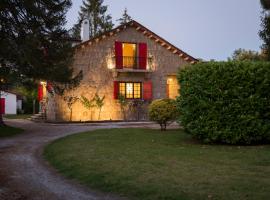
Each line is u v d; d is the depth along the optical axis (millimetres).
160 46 30750
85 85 28188
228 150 12359
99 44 28734
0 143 15867
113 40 29156
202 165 9758
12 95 44031
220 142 14094
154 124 25250
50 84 23438
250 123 13578
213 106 13766
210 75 13898
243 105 13633
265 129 13547
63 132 19984
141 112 29859
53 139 17078
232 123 13641
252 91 13719
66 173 9977
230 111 13664
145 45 30078
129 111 29516
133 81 29797
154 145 13547
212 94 13812
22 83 20922
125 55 29750
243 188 7406
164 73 30766
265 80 13695
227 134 13594
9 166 11039
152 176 8680
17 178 9516
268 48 21734
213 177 8391
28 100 44812
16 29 19969
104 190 8164
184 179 8297
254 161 10227
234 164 9867
